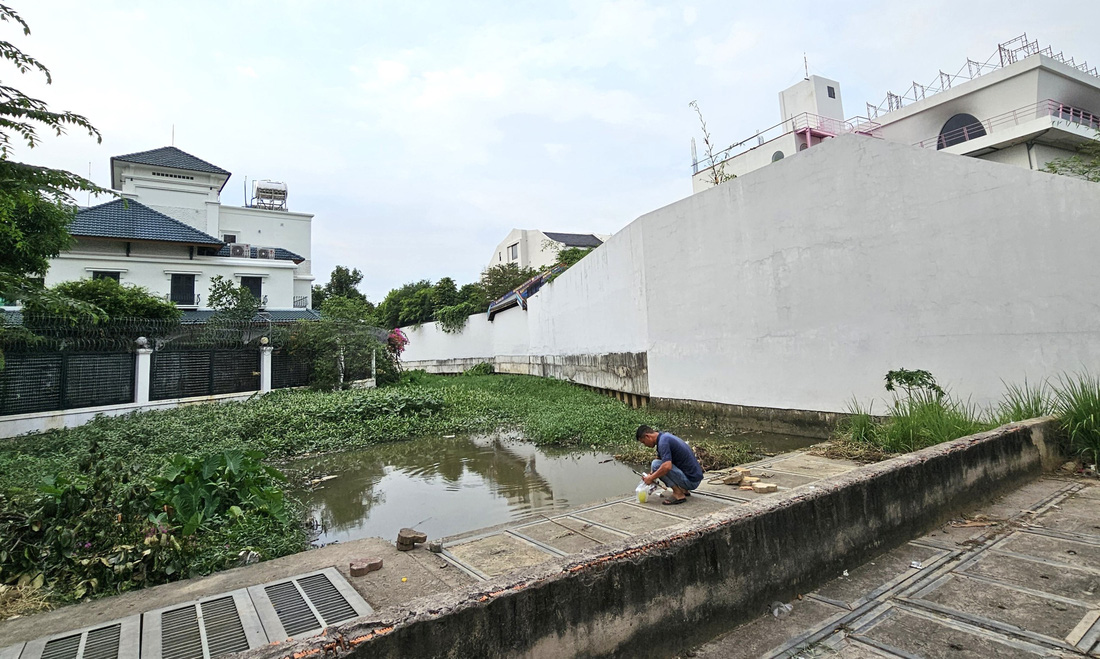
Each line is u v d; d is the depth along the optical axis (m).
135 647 2.71
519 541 4.25
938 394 6.41
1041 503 3.98
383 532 5.10
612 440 9.10
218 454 4.98
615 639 2.08
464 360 27.36
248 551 4.21
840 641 2.31
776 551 2.67
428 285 34.16
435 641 1.67
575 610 1.99
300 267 29.39
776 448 7.78
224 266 22.22
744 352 9.18
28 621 3.03
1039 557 3.03
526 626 1.86
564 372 17.56
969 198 6.35
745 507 2.72
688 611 2.31
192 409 11.81
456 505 5.92
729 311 9.48
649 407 11.84
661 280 11.31
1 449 8.80
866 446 6.40
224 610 3.12
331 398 12.70
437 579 3.54
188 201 26.42
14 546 3.55
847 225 7.51
